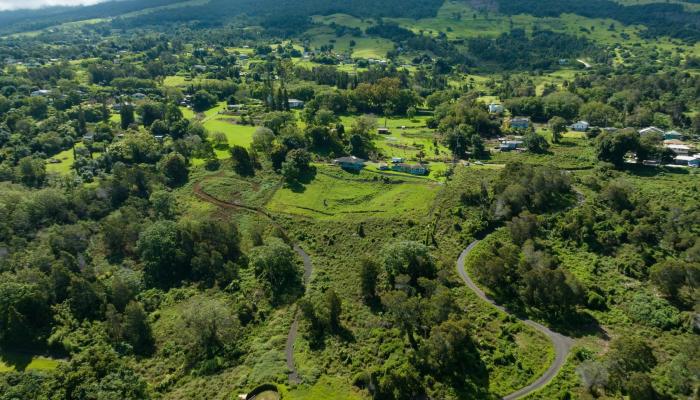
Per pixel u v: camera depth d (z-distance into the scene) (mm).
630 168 166875
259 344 94688
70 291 105125
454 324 85625
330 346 92500
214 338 96125
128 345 95562
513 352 88250
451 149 191625
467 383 80875
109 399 72312
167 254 121750
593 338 91750
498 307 101750
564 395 77000
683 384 77062
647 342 89875
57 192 144500
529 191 141875
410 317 93438
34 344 94625
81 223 136625
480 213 135875
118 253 129625
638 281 107688
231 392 81688
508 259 108500
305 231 137375
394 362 85312
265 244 127125
